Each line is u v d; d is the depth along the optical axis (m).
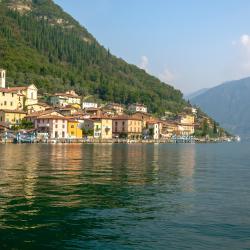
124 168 63.19
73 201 33.22
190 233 24.78
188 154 119.50
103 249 21.83
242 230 25.53
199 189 41.41
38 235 23.86
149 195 36.88
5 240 22.95
